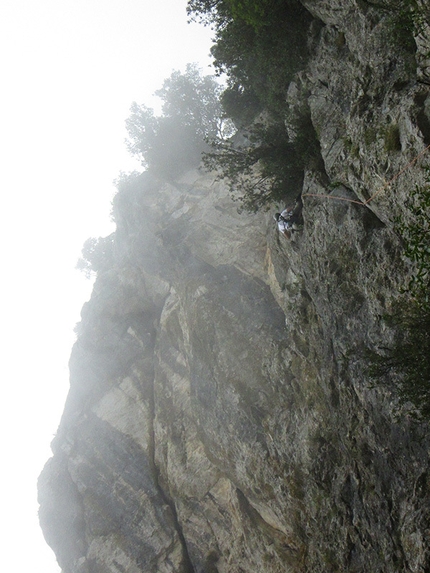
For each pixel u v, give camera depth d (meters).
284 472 27.30
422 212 15.81
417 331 15.81
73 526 40.94
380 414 19.38
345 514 23.91
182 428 36.62
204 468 34.88
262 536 30.06
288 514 27.44
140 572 36.06
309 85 23.92
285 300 27.12
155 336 42.81
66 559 40.59
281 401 28.41
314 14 22.03
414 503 17.55
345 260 20.97
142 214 43.00
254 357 30.22
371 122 17.81
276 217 25.19
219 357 31.77
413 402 16.12
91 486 40.53
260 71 27.36
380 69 17.97
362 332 20.31
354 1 18.78
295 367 27.80
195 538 34.81
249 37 26.42
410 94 16.20
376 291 19.06
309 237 22.67
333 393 23.20
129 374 42.22
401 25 16.58
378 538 20.77
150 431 39.50
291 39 24.31
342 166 19.94
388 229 18.48
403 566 19.06
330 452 25.41
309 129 23.70
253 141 27.17
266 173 25.86
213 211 37.16
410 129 15.98
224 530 33.53
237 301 32.75
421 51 15.72
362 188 18.50
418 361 15.78
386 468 19.92
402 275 17.91
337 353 22.02
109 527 38.53
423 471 17.44
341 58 21.06
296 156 24.86
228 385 30.72
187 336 35.84
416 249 14.49
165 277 41.19
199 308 33.91
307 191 23.00
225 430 31.02
